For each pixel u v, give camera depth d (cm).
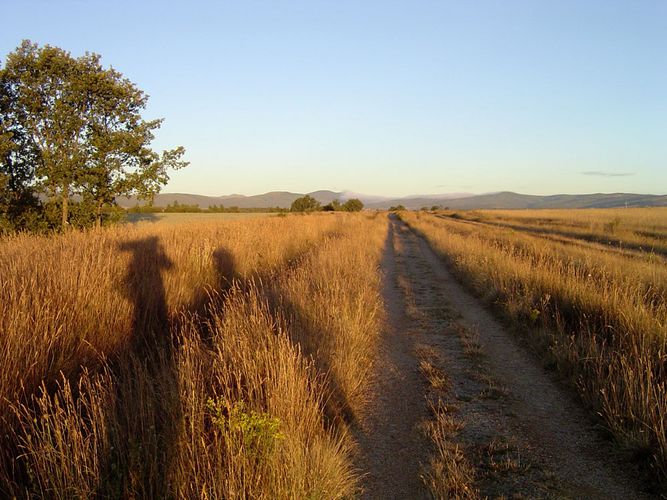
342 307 714
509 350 706
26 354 392
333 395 477
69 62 2072
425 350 705
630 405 426
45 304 472
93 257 675
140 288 670
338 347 580
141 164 2294
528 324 804
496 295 1020
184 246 985
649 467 370
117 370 458
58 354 436
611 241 2353
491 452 406
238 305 608
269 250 1271
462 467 375
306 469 312
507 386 561
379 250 2156
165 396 359
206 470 296
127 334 538
